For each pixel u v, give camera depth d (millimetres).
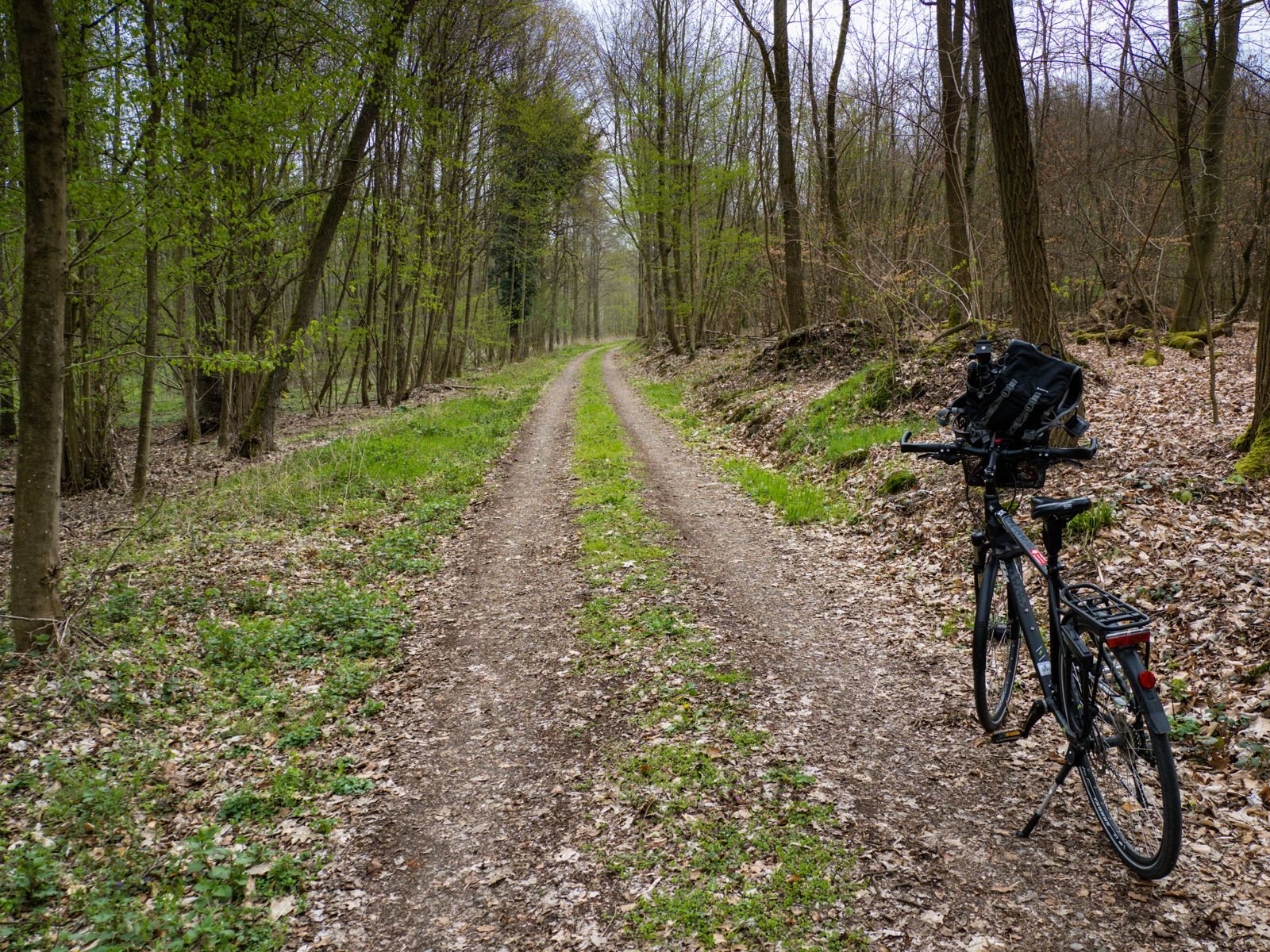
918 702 4508
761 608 6305
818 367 16734
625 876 3223
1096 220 16453
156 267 11461
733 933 2828
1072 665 3127
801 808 3545
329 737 4750
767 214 22188
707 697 4766
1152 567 5348
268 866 3439
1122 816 3057
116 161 9039
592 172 32188
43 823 3740
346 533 9508
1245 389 9266
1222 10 9438
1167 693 4188
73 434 13570
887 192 21719
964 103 13531
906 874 3053
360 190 20438
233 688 5402
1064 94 19750
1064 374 3293
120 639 6168
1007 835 3230
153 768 4281
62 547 9555
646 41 27547
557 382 29266
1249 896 2693
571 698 4996
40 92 5715
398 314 26891
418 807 3947
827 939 2756
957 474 8070
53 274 5875
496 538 9125
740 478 11258
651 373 29531
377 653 6078
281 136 10117
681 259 30016
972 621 5531
